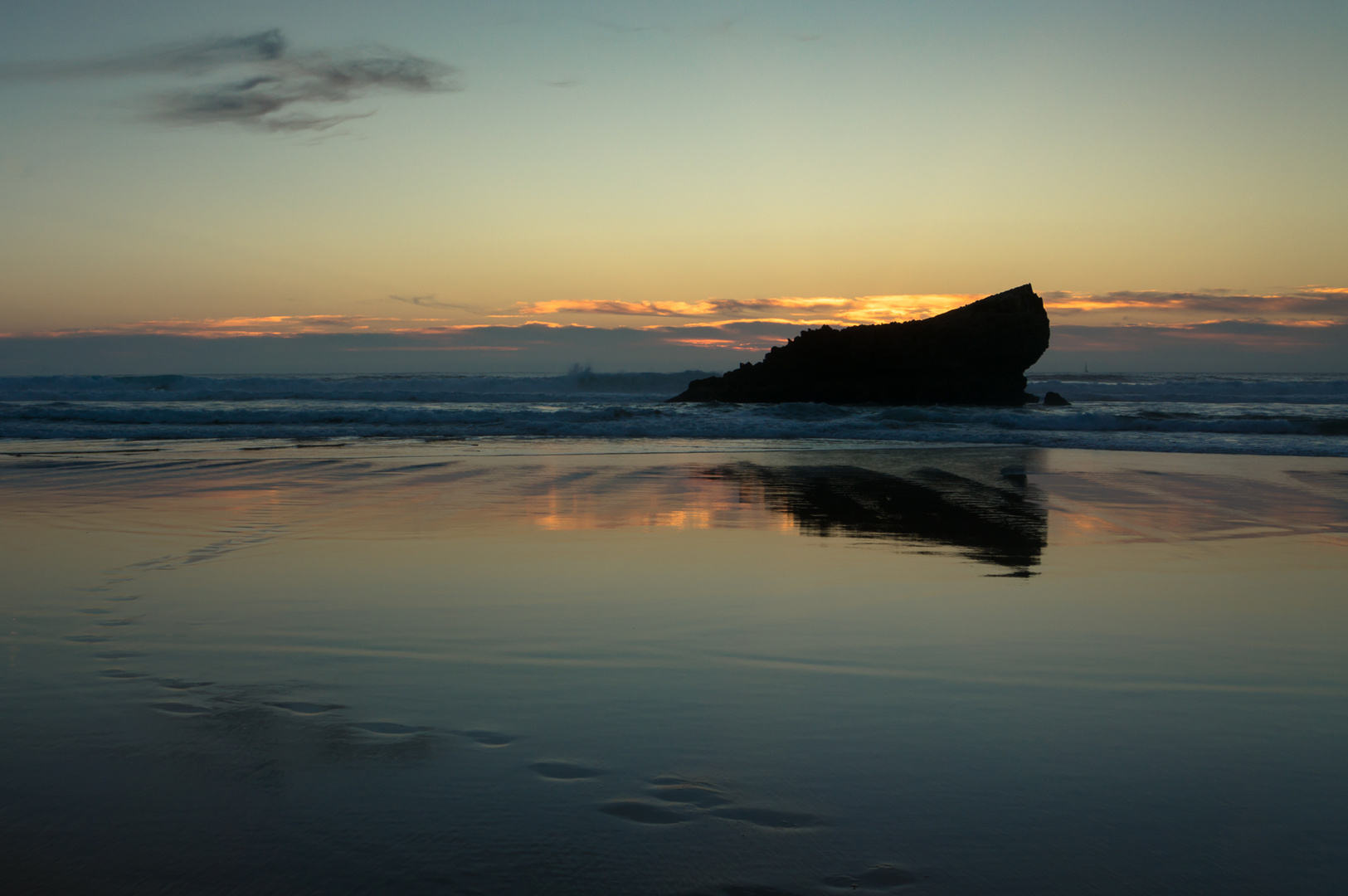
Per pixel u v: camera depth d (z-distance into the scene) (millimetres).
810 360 36250
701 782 2666
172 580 5461
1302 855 2268
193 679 3600
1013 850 2287
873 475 11688
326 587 5312
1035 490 10266
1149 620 4676
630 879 2133
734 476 11508
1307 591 5387
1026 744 2984
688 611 4781
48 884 2105
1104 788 2652
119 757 2814
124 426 19297
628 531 7418
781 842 2314
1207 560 6348
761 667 3826
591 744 2953
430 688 3516
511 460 13398
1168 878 2166
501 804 2510
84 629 4344
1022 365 35312
